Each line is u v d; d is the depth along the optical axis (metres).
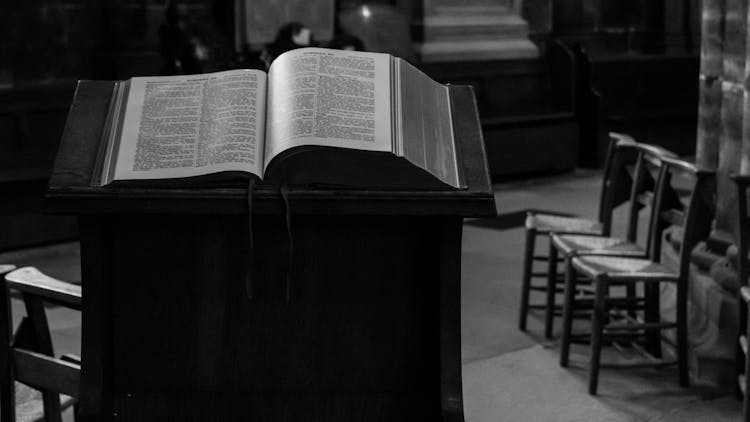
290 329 2.25
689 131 12.24
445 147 2.17
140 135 2.12
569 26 12.23
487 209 2.07
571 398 4.32
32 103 8.27
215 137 2.09
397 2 10.66
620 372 4.64
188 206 2.04
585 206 9.13
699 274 4.85
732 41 4.64
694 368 4.58
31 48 8.34
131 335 2.25
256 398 2.26
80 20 8.62
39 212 7.54
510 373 4.66
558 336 5.23
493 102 11.23
